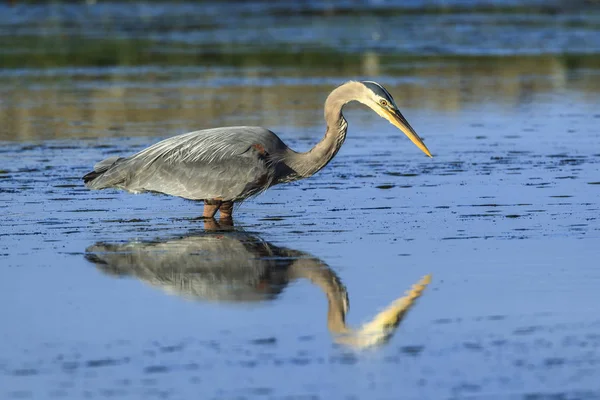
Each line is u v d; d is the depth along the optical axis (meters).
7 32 45.75
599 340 9.97
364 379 9.09
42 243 13.95
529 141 21.81
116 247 13.73
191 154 15.14
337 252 13.36
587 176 18.20
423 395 8.77
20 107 26.66
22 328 10.43
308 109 25.84
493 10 54.16
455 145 21.52
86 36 43.97
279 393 8.81
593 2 57.16
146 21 49.97
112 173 15.33
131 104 26.97
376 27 46.34
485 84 30.47
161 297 11.49
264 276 12.30
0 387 8.98
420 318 10.70
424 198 16.66
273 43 40.88
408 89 29.50
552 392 8.80
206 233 14.55
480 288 11.67
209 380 9.08
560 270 12.36
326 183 18.02
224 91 29.16
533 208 15.80
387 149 21.25
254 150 15.05
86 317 10.77
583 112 25.53
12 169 19.11
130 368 9.36
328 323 10.54
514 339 10.02
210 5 57.38
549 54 37.28
